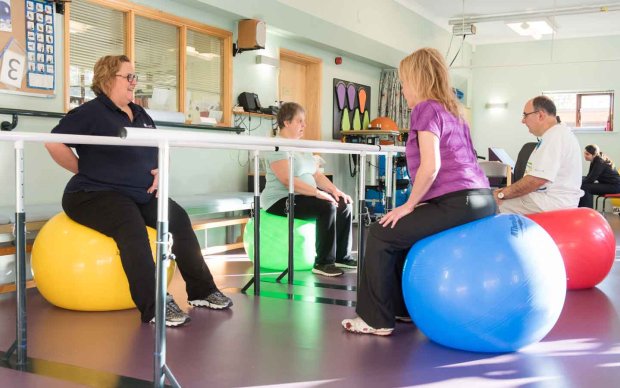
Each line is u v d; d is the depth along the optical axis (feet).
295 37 20.90
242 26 18.28
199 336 7.76
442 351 7.20
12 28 12.17
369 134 23.25
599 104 33.40
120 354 7.04
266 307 9.42
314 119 23.49
